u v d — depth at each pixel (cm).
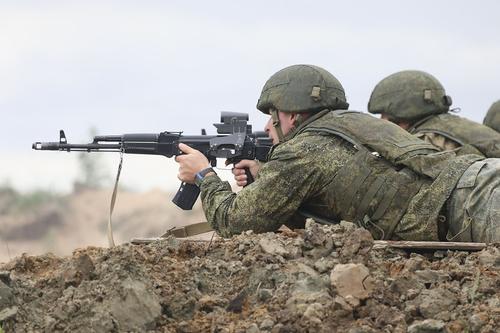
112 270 1555
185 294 1586
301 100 2077
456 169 1966
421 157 1973
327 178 1994
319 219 2023
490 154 2898
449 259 1756
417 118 2975
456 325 1518
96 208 7456
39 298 1560
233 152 2169
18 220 7338
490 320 1515
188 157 2138
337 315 1514
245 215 2002
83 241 7131
